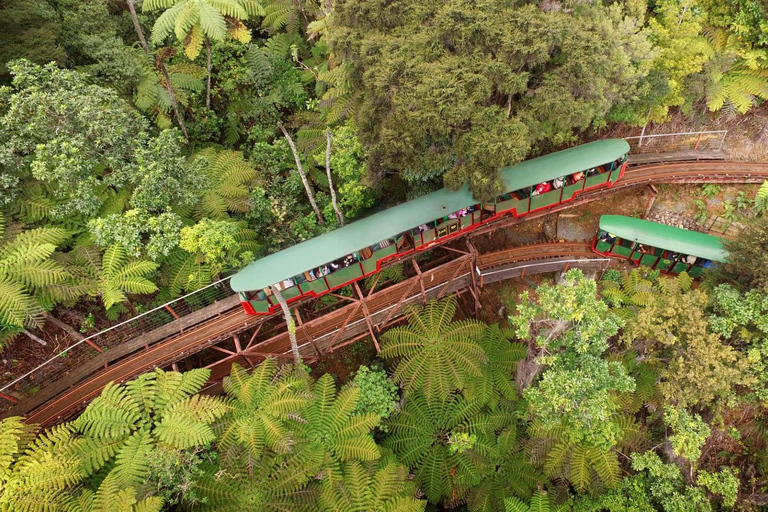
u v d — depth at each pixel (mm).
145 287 15055
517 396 18812
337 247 16391
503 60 13633
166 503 11609
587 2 15578
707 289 16656
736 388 16750
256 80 21609
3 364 15039
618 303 19188
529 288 21328
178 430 11562
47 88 14102
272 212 19297
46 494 10086
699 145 21906
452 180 14805
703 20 19766
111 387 12289
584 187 19219
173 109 19703
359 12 15352
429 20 14859
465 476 17344
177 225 15602
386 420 17797
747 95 20531
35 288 14336
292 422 13773
